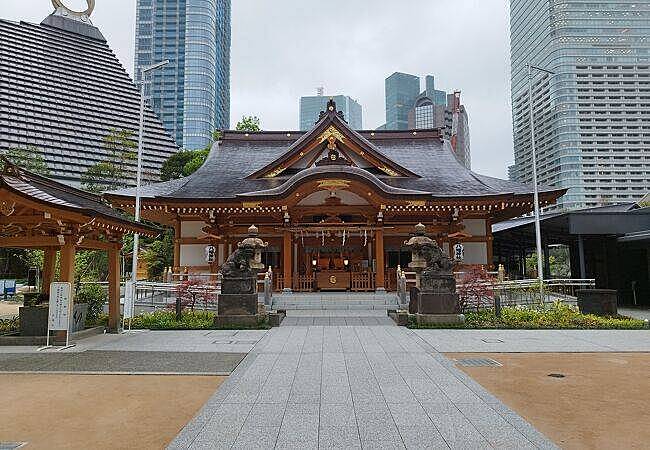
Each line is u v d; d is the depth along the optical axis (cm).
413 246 1605
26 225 1221
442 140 3428
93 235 1365
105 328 1445
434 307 1537
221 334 1373
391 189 2534
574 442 539
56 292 1196
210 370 901
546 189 2497
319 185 2434
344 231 2564
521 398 713
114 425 606
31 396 738
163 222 3194
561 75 4131
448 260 1580
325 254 2825
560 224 2388
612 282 2316
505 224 3416
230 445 522
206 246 2728
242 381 805
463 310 1764
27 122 5300
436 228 2673
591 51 4159
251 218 2708
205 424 590
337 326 1539
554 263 5038
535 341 1225
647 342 1209
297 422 596
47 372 891
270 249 2802
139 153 2289
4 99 5338
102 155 5534
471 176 2953
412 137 3475
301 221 2689
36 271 2336
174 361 984
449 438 543
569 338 1275
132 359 1009
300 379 817
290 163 2809
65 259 1223
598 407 668
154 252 3738
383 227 2544
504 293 1977
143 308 2042
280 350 1106
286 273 2495
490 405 668
